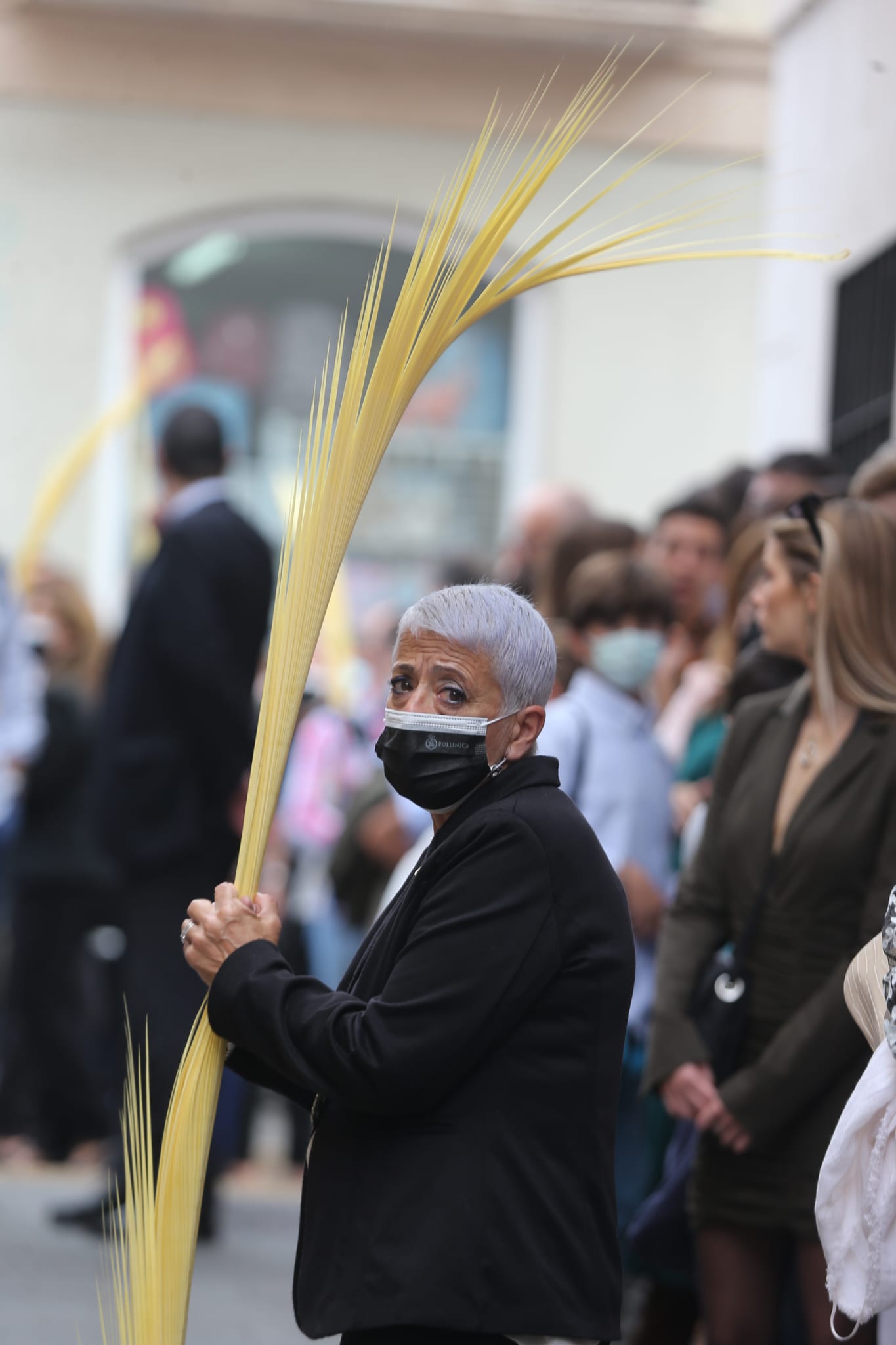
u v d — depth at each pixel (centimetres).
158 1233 620
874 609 812
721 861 857
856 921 797
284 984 604
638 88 2456
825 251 1723
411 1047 573
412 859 1052
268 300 2702
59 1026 1691
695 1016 836
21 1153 1744
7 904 1834
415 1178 579
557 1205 583
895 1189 613
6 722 1653
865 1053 779
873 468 980
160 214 2644
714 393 2692
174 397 2697
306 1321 585
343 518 648
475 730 602
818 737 823
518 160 2497
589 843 606
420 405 2730
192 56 2616
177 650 1336
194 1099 624
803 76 1808
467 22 2514
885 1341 762
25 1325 1098
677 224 732
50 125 2630
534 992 587
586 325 2695
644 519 2697
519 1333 567
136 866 1342
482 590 620
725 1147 815
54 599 1745
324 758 1692
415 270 645
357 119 2625
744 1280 810
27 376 2656
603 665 1034
